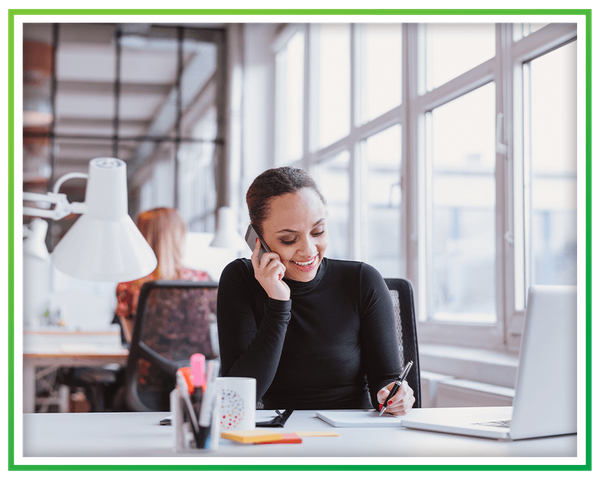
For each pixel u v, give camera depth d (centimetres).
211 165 556
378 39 358
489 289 255
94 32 546
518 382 90
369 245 374
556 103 213
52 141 577
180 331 204
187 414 83
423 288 304
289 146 515
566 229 208
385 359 132
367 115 376
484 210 258
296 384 133
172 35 552
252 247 131
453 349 252
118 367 292
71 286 536
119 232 102
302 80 481
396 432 99
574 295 93
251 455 81
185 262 347
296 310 135
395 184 336
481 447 88
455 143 282
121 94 609
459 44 276
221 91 558
